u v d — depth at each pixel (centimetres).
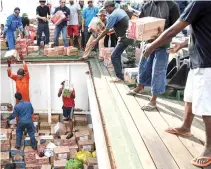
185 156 310
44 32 1005
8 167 805
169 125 393
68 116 950
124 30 576
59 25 965
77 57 928
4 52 959
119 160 312
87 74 820
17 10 894
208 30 253
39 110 988
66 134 923
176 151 321
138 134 365
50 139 884
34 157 845
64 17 947
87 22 963
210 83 259
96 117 479
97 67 795
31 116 847
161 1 417
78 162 775
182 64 521
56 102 989
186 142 341
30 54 938
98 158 348
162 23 404
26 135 907
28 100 871
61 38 1008
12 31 903
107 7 587
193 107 273
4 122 945
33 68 938
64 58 921
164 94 518
